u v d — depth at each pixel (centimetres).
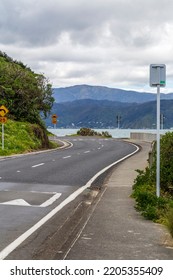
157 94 1274
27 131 4359
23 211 1227
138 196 1243
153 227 1012
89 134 9019
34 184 1789
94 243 861
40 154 3525
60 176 2061
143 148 4447
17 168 2381
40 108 5069
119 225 1029
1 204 1326
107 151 3969
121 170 2300
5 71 5034
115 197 1443
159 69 1259
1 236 934
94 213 1173
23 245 859
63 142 5703
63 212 1228
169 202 1229
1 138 3850
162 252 801
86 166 2538
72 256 771
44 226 1040
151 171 1549
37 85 5072
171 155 1516
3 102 4728
